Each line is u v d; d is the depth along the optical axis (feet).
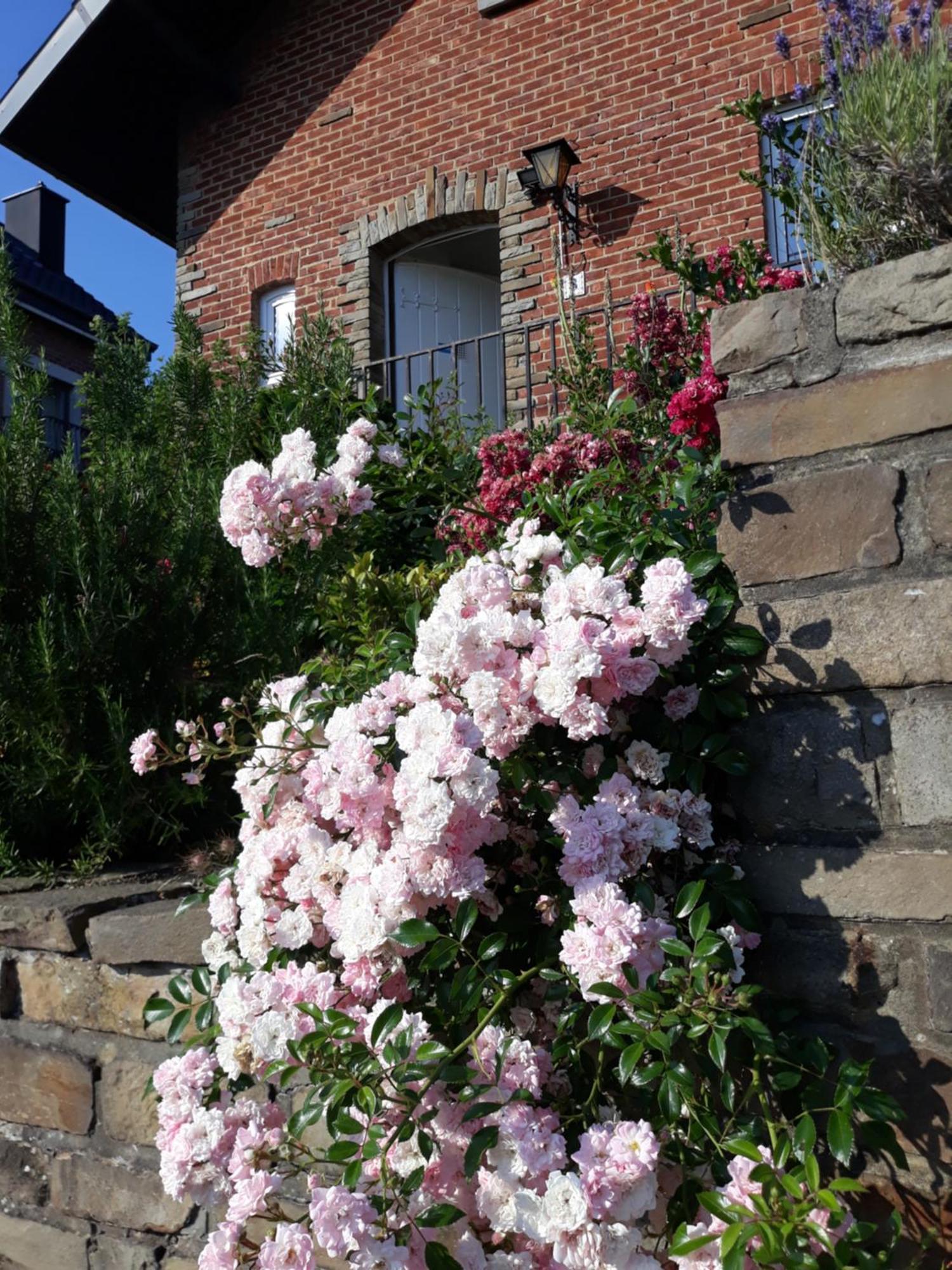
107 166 26.76
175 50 23.44
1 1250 7.29
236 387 12.68
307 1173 5.92
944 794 4.81
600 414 10.14
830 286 5.32
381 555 11.16
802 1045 4.89
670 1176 4.61
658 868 5.29
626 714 5.42
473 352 24.48
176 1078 5.45
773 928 5.17
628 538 6.07
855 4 6.75
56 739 8.68
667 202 19.94
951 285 4.96
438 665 5.12
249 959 5.66
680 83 20.04
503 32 21.95
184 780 9.04
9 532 9.09
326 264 23.53
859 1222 4.60
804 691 5.20
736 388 5.58
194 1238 6.47
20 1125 7.34
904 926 4.85
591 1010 4.80
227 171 25.00
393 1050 4.49
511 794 5.33
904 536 5.03
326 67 24.02
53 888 8.00
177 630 9.60
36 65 23.77
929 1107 4.71
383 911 4.85
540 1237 3.99
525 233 21.20
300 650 10.48
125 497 9.52
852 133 5.52
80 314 41.22
